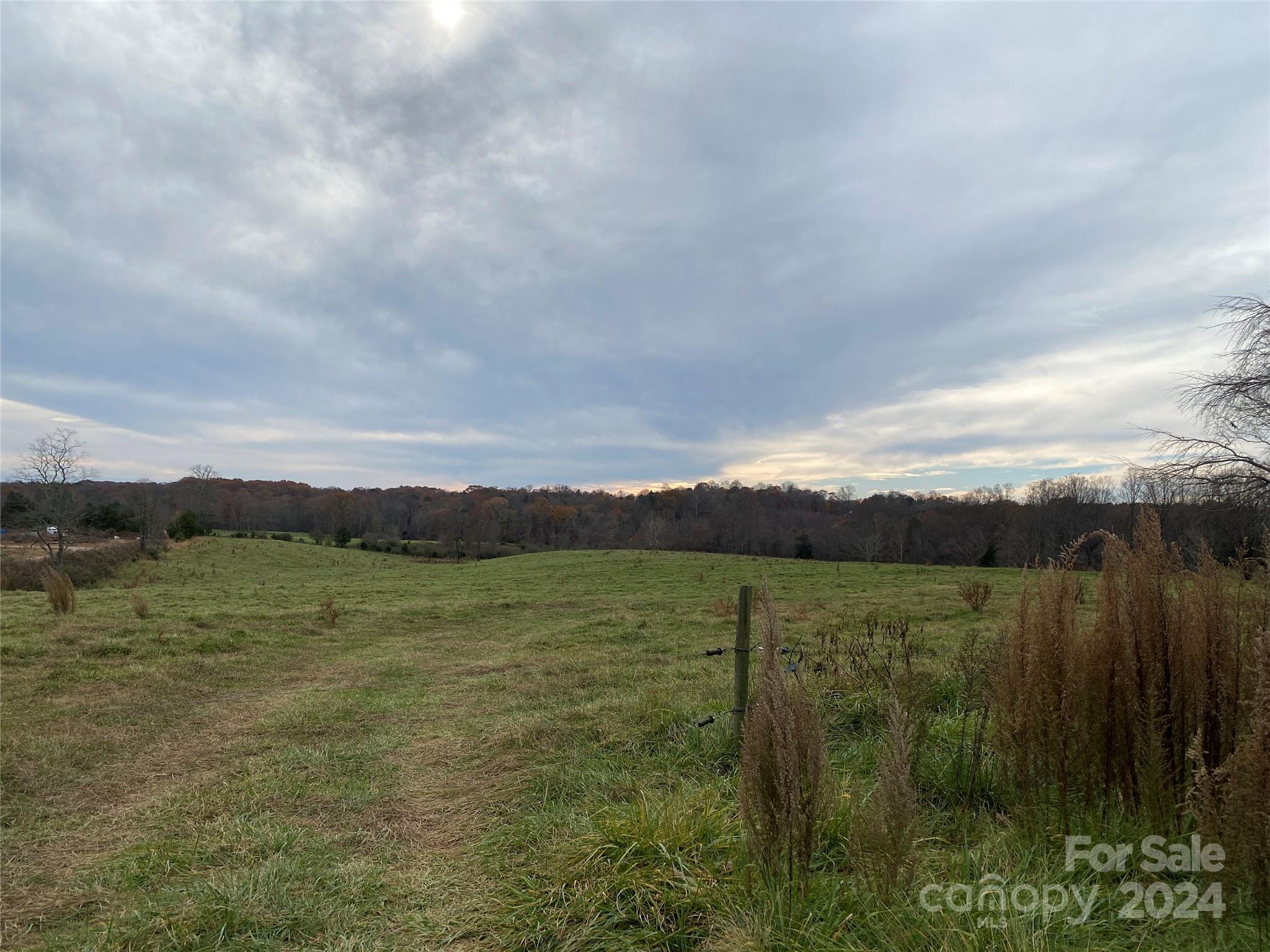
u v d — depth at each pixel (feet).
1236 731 8.17
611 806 11.59
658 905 8.36
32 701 23.94
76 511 110.73
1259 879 6.05
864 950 6.73
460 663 35.40
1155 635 8.70
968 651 17.97
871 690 17.07
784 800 7.86
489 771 15.97
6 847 12.52
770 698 8.20
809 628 38.37
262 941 8.74
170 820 13.66
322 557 157.99
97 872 11.31
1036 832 8.97
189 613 49.62
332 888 10.19
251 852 11.78
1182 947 6.44
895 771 7.34
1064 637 9.25
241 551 150.61
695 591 81.15
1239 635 8.36
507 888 9.63
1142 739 8.54
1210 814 6.49
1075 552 9.70
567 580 100.94
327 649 39.83
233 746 19.51
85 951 8.65
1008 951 6.36
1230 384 37.63
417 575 120.26
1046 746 9.27
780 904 7.45
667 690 22.34
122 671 28.76
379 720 22.39
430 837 12.41
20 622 41.98
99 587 90.99
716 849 9.52
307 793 15.06
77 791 15.70
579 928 8.22
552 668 30.94
